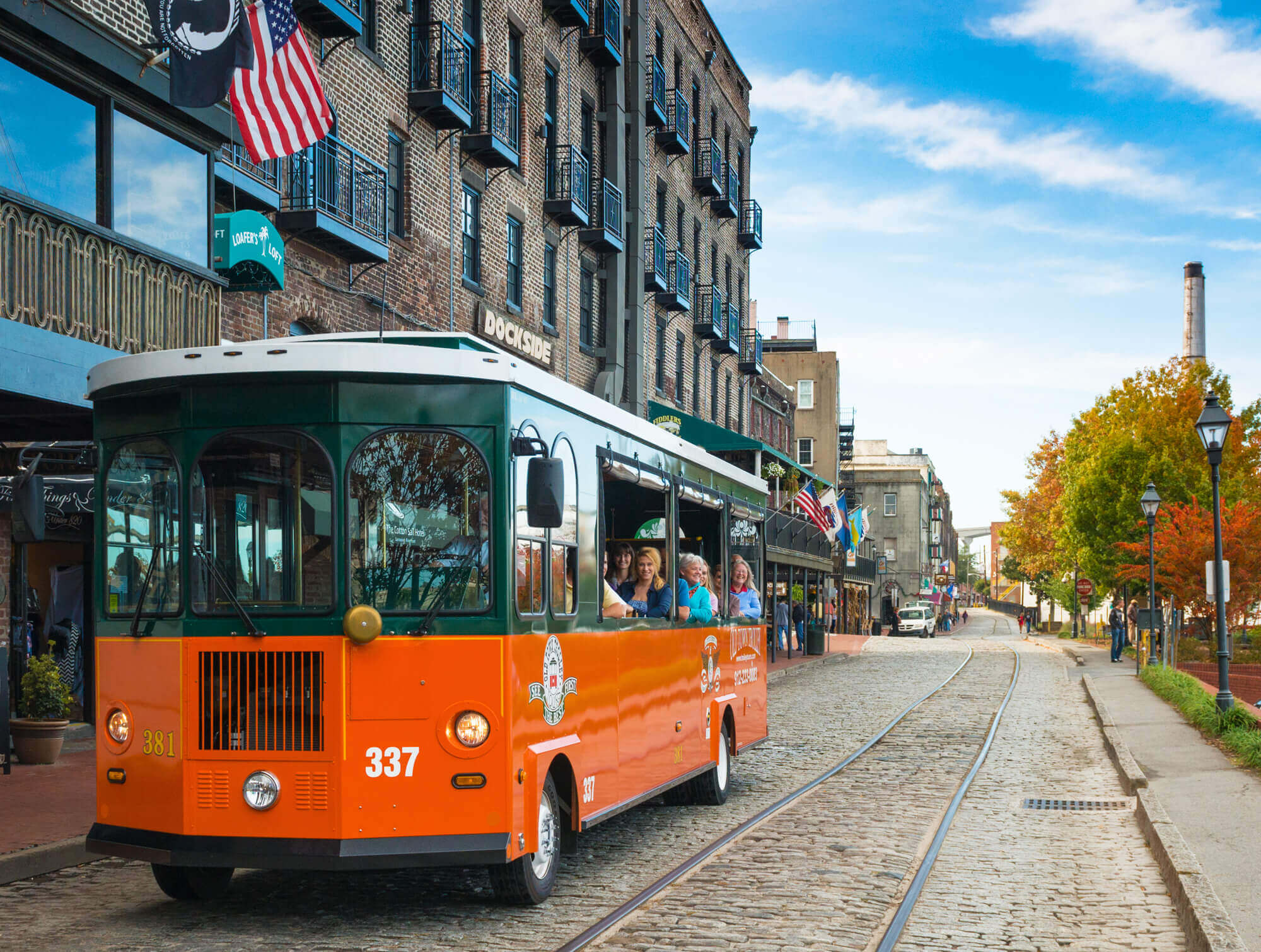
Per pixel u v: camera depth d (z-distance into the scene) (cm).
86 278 1288
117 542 732
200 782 682
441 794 674
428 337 799
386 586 682
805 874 837
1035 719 2028
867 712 2136
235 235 1537
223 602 689
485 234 2475
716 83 4356
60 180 1271
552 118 2869
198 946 652
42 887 808
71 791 1098
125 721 717
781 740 1708
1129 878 845
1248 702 2053
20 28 1195
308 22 1827
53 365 1215
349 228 1845
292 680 676
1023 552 6938
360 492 685
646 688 956
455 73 2241
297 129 1409
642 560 1011
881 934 682
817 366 7238
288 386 693
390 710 672
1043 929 703
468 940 662
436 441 698
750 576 1345
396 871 855
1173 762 1376
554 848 768
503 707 686
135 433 727
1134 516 3950
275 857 664
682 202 3962
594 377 3141
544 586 755
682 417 3741
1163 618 3316
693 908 740
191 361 700
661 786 992
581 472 831
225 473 697
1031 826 1049
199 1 1312
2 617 1401
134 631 712
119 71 1321
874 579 7594
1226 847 864
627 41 3406
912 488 9769
